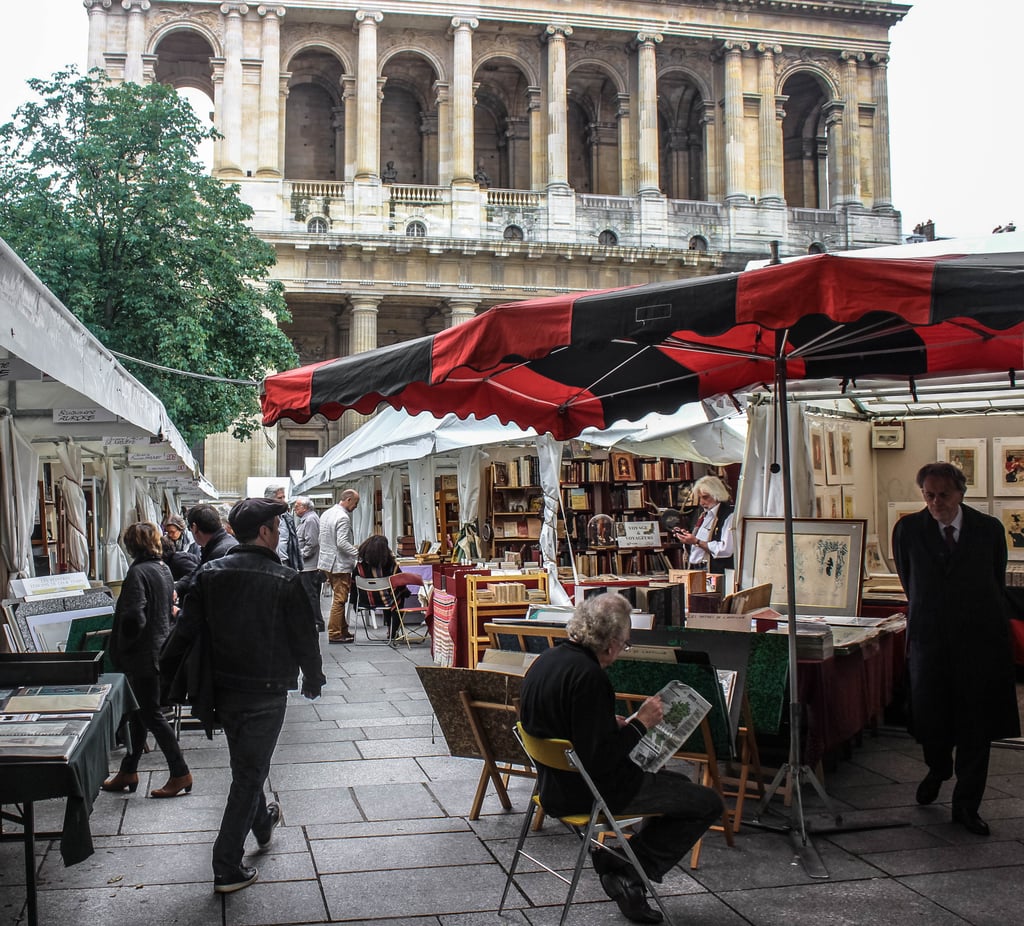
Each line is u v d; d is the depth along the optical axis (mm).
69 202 30406
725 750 6461
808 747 7648
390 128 57844
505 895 5691
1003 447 12883
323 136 57031
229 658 6137
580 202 53000
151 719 7891
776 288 5422
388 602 17625
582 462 21109
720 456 16641
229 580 6168
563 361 8781
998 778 8266
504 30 54250
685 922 5508
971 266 5098
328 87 56969
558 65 53688
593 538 19500
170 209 31016
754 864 6340
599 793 5332
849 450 12820
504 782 7672
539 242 49969
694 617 8344
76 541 12914
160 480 25703
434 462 22406
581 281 51312
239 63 51188
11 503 9906
